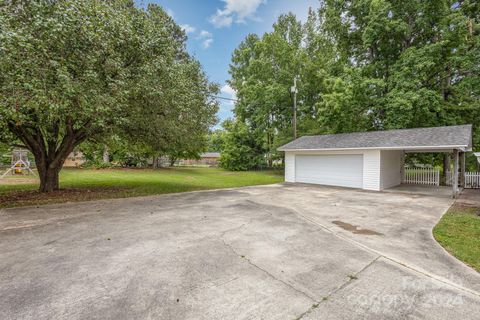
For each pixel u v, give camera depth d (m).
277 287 2.75
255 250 3.82
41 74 5.18
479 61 11.50
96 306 2.36
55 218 5.65
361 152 11.64
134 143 10.80
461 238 4.45
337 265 3.33
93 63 5.91
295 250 3.84
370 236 4.57
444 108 13.98
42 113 6.12
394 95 13.56
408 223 5.48
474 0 12.99
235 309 2.35
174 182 14.20
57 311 2.27
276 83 20.38
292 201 8.13
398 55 15.74
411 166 17.72
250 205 7.37
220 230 4.82
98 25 5.85
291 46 21.06
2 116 5.44
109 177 16.06
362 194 9.88
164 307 2.37
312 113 21.39
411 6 14.05
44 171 9.36
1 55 4.52
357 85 14.62
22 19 5.34
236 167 26.44
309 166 14.06
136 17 7.61
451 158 15.25
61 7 5.39
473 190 11.23
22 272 3.02
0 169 18.48
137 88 6.81
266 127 23.42
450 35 13.01
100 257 3.48
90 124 7.80
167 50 8.11
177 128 9.05
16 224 5.14
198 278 2.93
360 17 15.76
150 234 4.52
